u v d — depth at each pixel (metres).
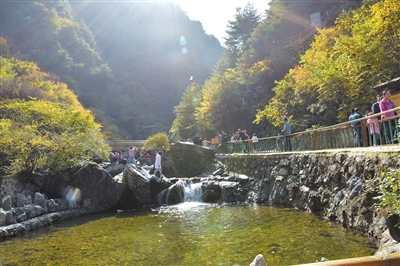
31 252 6.77
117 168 17.31
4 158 12.08
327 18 30.69
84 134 16.14
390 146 6.02
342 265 1.61
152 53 112.44
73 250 6.80
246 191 13.34
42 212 10.24
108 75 74.94
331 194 8.15
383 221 5.60
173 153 19.38
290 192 10.67
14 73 29.34
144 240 7.36
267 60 29.55
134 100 90.56
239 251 6.03
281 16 36.59
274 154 12.66
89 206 12.24
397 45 12.21
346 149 7.89
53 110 17.44
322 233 6.72
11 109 16.89
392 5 11.22
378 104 7.96
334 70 14.10
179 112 39.88
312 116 18.59
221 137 20.77
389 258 1.66
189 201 14.15
